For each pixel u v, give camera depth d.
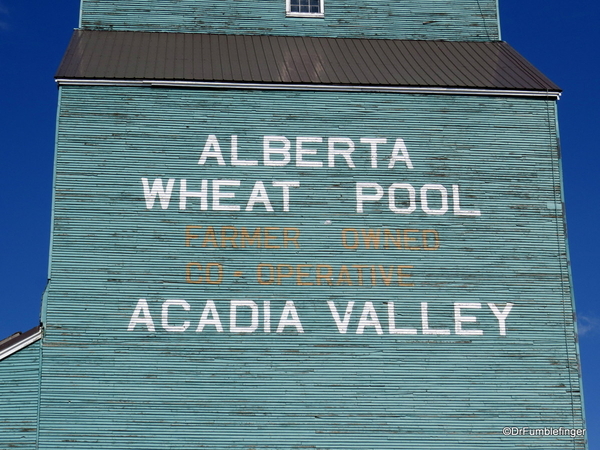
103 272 29.20
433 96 32.19
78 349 28.36
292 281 29.78
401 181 31.22
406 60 34.41
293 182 30.80
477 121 32.12
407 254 30.47
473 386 29.33
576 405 29.50
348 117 31.66
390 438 28.53
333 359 29.09
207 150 30.81
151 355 28.56
